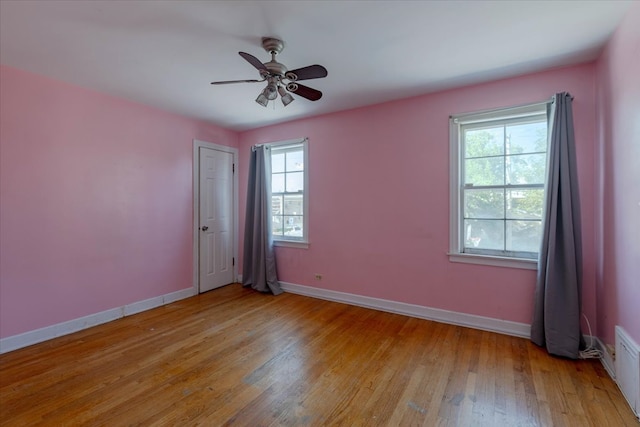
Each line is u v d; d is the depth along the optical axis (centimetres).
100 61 243
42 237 270
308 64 248
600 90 229
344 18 189
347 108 355
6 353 245
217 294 407
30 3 172
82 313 296
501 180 284
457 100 296
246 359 236
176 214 383
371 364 227
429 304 314
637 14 169
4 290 249
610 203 212
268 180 423
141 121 344
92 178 304
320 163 382
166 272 372
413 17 188
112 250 320
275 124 422
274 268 419
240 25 196
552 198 241
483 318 287
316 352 246
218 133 436
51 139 275
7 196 251
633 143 177
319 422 168
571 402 182
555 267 240
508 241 282
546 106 252
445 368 221
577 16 187
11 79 252
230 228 458
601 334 229
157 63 246
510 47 222
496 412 175
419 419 170
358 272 357
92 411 176
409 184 323
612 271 209
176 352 247
